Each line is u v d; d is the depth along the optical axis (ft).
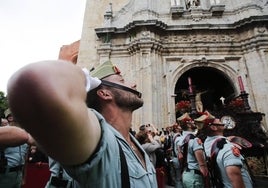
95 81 5.23
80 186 4.14
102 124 4.17
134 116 58.70
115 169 4.42
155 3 75.05
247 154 46.70
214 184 15.93
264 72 61.67
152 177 6.02
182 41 68.80
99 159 3.68
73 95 2.59
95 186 3.93
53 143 2.45
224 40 68.59
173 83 64.85
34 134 2.30
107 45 68.95
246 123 47.52
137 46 65.46
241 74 65.72
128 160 5.25
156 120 58.03
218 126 17.61
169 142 41.29
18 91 2.08
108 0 88.17
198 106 63.36
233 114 48.21
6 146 5.94
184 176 19.69
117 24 74.38
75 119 2.50
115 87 6.57
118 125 6.42
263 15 64.85
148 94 59.47
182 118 27.86
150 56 63.87
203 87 81.51
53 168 9.15
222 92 78.74
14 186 14.94
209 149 16.97
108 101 6.54
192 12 72.74
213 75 76.28
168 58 67.26
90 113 3.82
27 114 2.11
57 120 2.27
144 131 29.27
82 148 3.00
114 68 7.00
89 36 79.30
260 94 60.49
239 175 13.41
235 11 72.23
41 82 2.18
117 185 4.35
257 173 45.16
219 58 67.15
